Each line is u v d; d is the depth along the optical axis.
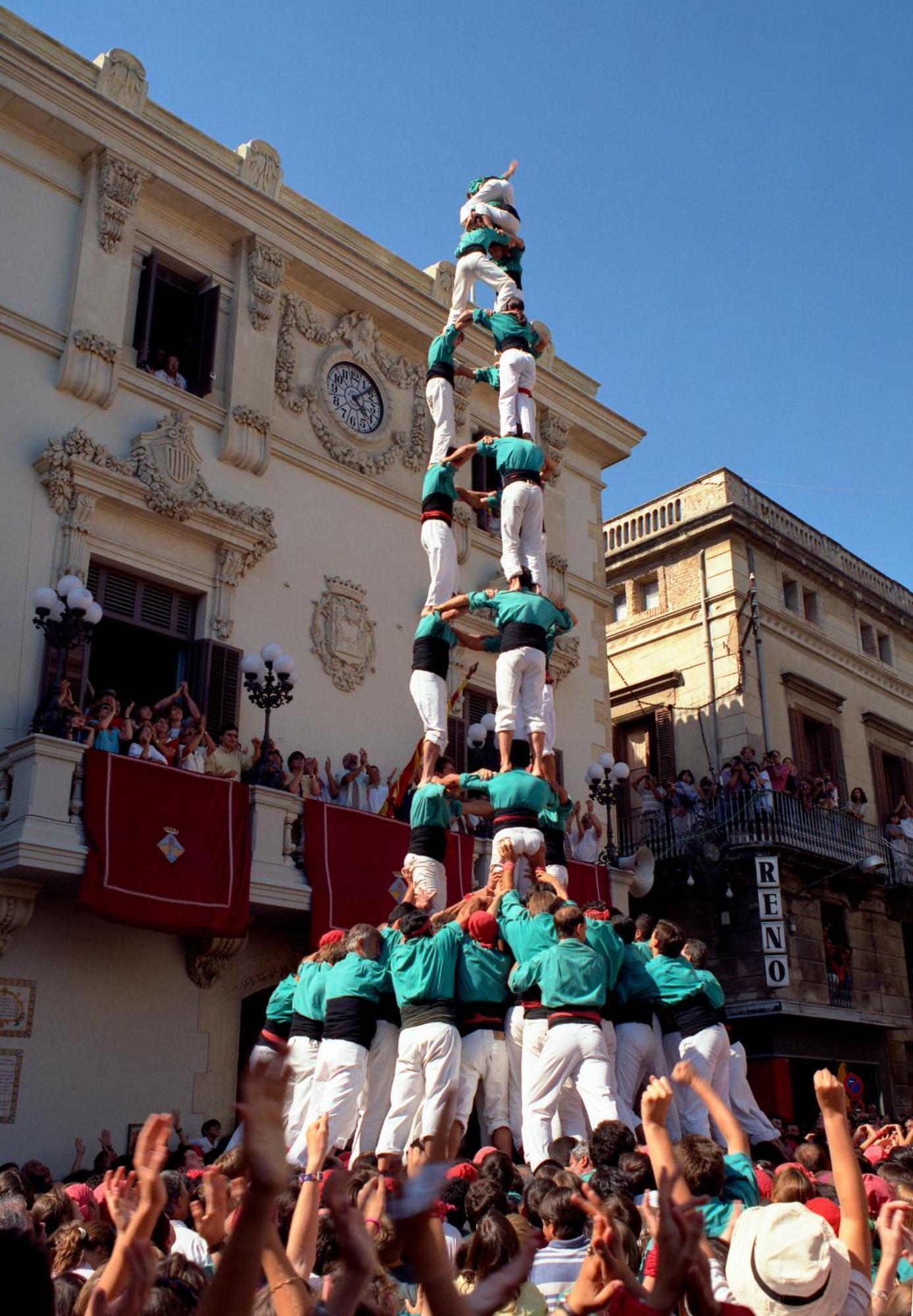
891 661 28.72
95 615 13.02
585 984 7.80
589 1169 6.10
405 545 18.42
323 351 18.02
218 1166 5.67
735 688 23.55
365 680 17.20
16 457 14.12
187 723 14.23
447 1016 8.06
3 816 12.28
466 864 15.59
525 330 11.79
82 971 13.14
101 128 15.60
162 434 15.38
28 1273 2.02
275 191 17.72
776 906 20.39
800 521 26.88
